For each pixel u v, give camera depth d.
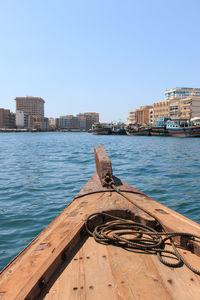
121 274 2.57
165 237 3.35
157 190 10.35
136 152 29.06
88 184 5.84
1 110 198.88
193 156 24.31
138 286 2.38
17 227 6.51
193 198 9.17
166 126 81.12
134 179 12.59
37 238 3.30
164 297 2.22
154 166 17.20
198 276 2.54
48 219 7.07
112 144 47.84
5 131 195.38
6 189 10.73
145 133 92.50
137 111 144.00
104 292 2.29
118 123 124.75
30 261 2.62
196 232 3.22
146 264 2.76
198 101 93.56
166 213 3.92
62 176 13.65
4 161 20.72
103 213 3.84
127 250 3.09
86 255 2.97
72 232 3.19
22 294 2.05
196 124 76.69
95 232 3.39
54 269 2.58
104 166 5.72
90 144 49.06
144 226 3.55
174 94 122.44
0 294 2.11
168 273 2.59
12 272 2.45
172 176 13.41
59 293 2.28
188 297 2.23
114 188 5.16
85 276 2.54
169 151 30.69
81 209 4.11
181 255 2.98
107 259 2.87
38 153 28.55
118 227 3.69
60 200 9.02
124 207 4.09
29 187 11.07
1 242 5.64
